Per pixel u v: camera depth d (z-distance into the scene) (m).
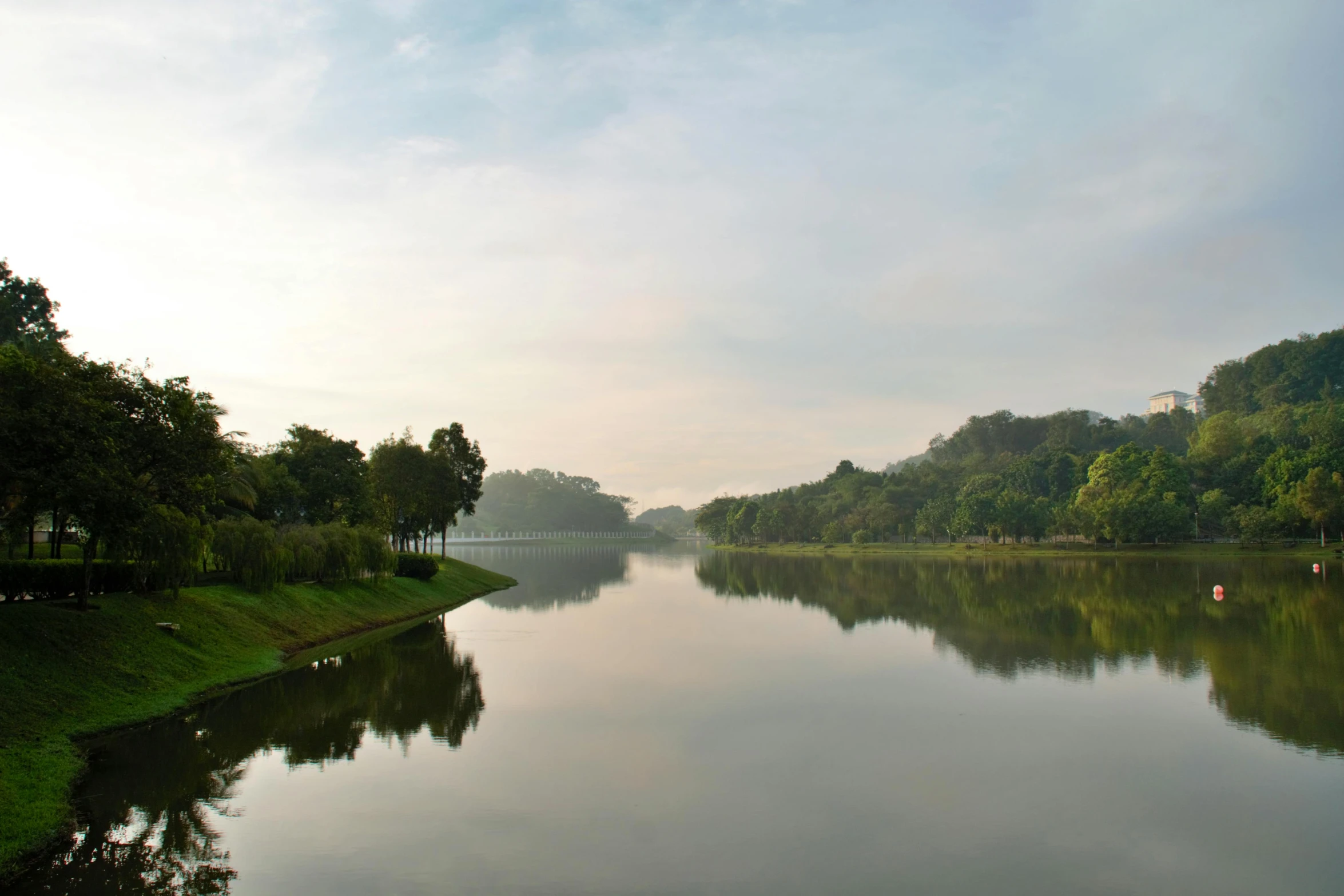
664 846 13.89
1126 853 13.55
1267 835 14.19
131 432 26.25
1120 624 40.34
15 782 15.81
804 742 20.05
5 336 46.47
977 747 19.44
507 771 17.95
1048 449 182.12
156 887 12.45
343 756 19.05
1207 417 197.50
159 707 22.53
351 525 60.97
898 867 13.02
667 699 24.94
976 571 86.38
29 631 22.09
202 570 38.69
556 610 52.19
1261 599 51.31
